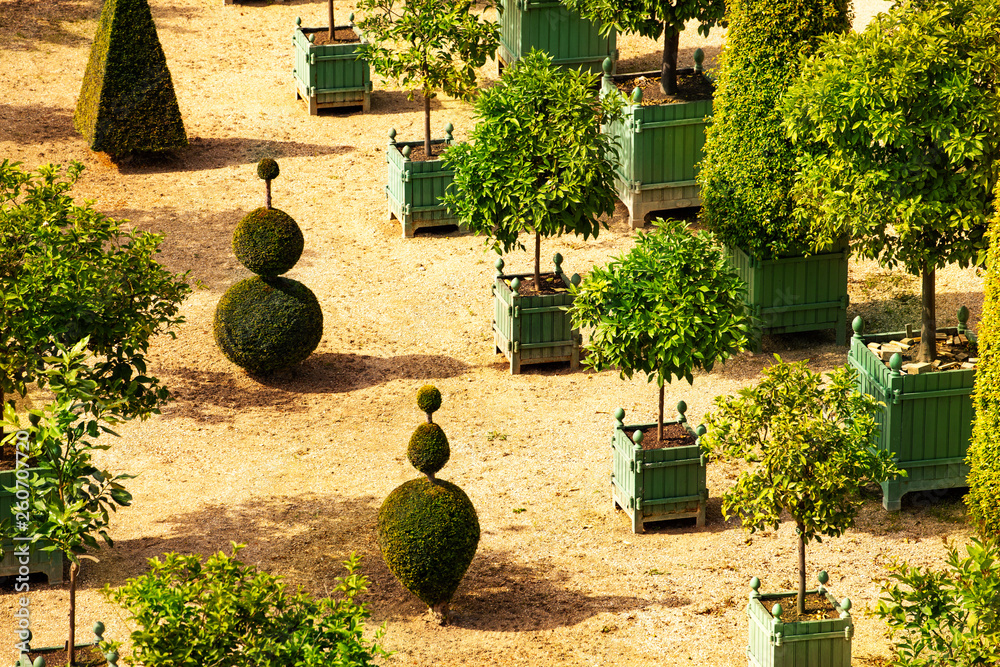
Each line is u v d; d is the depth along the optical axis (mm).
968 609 39125
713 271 55250
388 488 58500
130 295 53125
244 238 64125
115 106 83875
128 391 50469
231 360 65750
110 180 83875
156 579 39469
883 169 55281
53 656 46281
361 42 91625
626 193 79000
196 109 92688
